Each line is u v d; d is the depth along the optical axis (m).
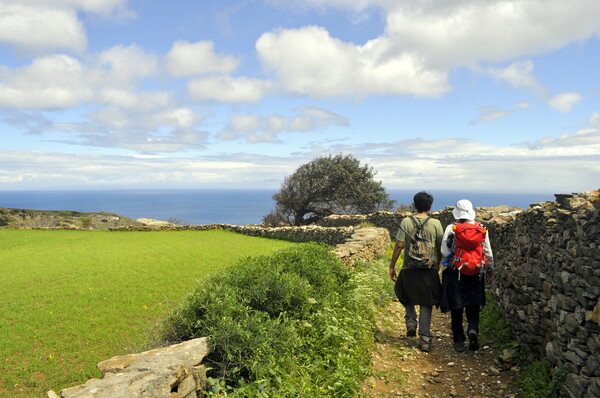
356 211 42.22
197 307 4.65
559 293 4.17
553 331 4.34
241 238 22.62
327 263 7.84
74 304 8.22
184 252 15.85
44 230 25.48
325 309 5.78
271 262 7.01
